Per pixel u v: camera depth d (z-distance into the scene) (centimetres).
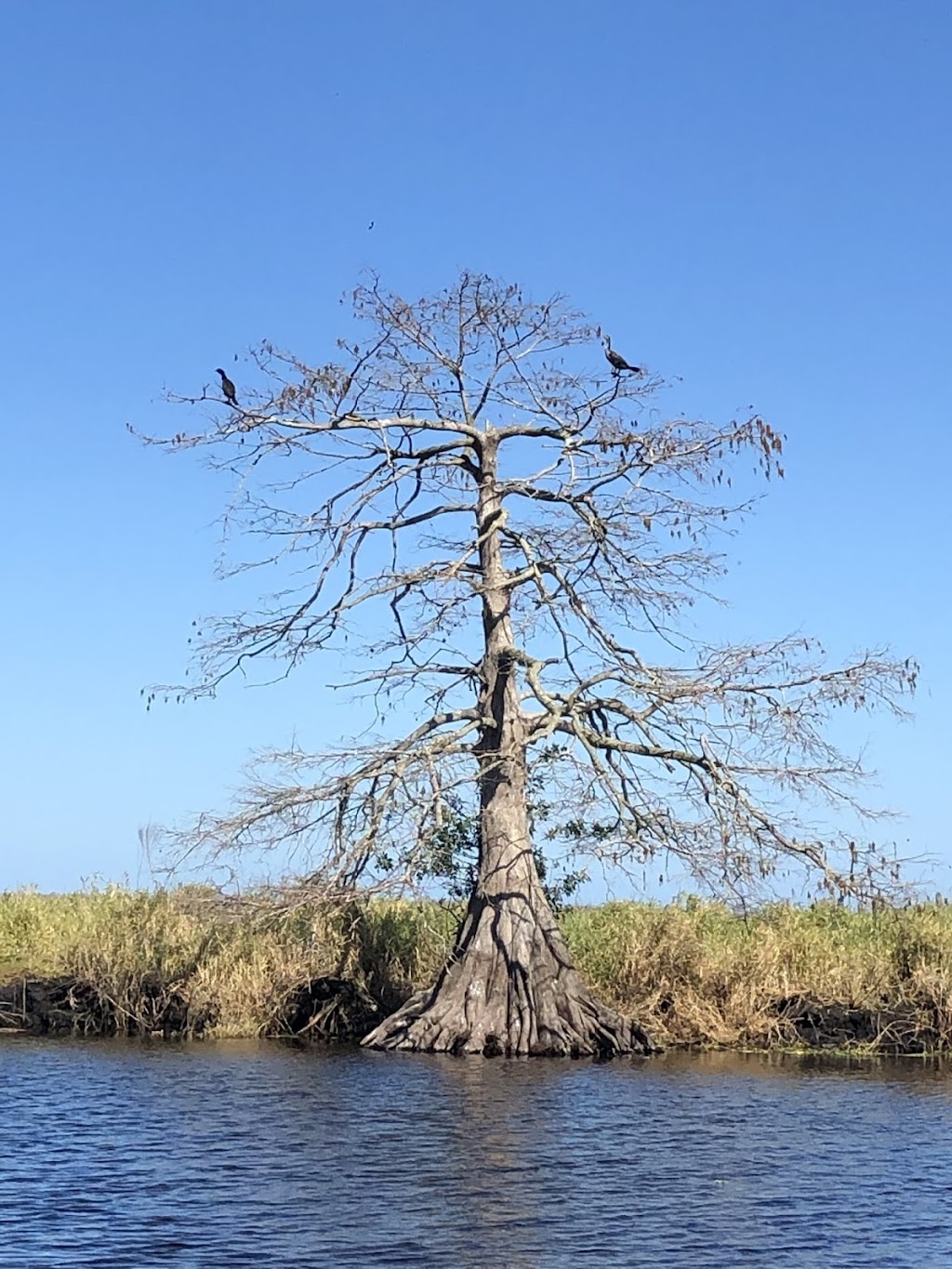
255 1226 1672
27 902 3822
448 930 3259
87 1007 3256
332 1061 2816
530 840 2995
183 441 2975
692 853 2798
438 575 3002
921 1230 1686
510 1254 1580
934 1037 3039
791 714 2809
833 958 3203
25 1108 2327
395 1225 1680
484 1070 2720
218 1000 3177
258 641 3058
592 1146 2086
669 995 3147
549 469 3045
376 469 3045
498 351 3052
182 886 3103
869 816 2805
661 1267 1544
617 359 2966
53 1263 1535
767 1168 1967
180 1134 2141
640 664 2898
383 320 2984
